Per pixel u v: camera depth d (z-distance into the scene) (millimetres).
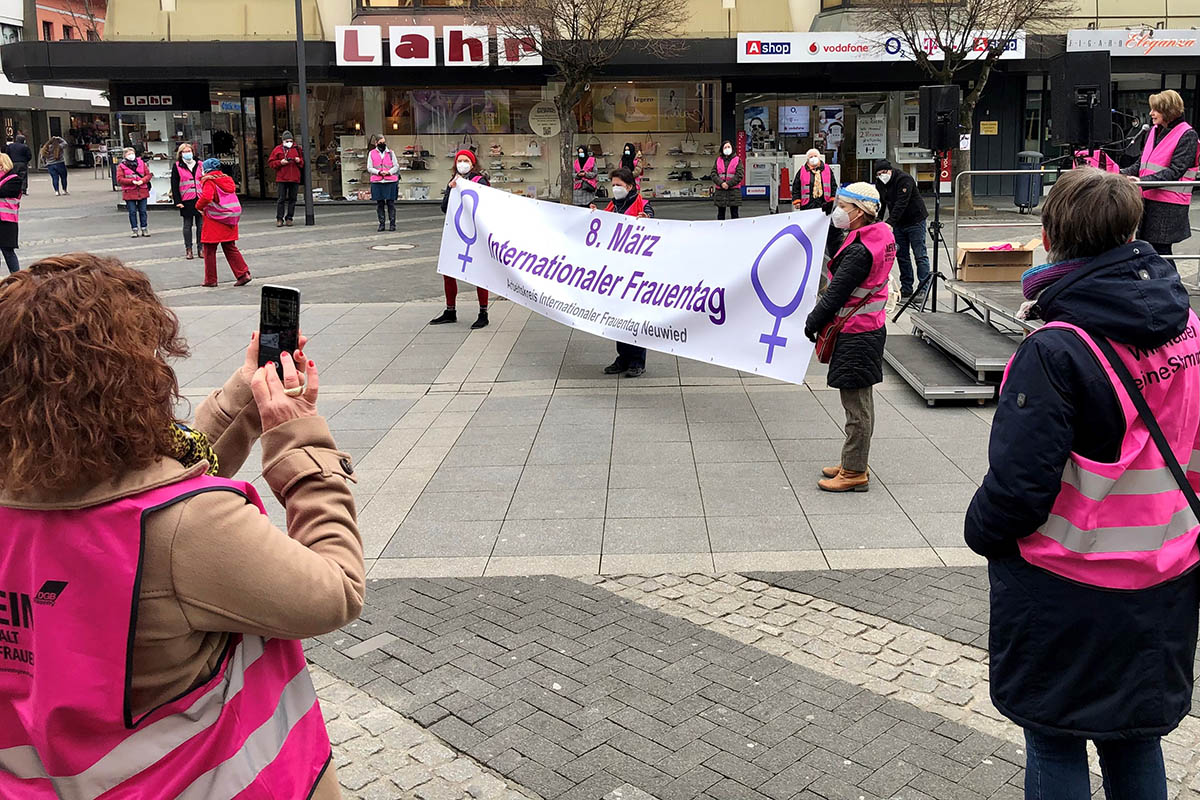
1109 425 2426
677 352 7941
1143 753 2543
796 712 3795
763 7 25531
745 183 26906
